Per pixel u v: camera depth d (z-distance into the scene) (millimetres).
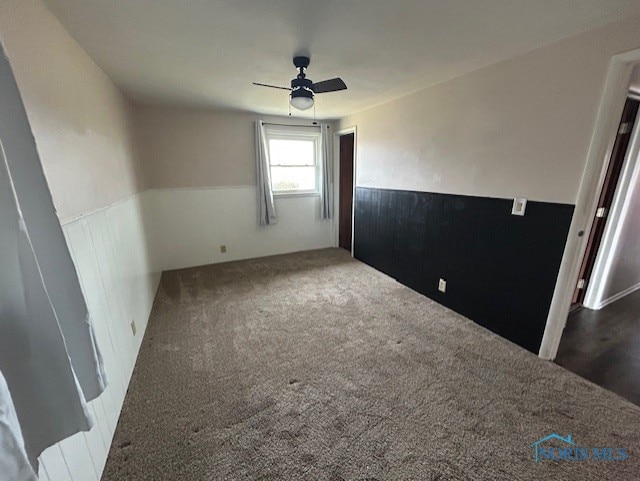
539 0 1348
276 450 1359
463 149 2475
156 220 3824
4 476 528
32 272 658
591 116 1648
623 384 1786
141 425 1501
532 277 2055
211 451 1356
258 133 4113
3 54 654
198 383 1813
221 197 4164
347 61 2119
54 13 1365
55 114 1257
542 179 1927
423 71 2330
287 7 1411
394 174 3389
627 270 2926
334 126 4613
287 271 3936
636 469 1259
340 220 5094
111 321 1640
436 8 1425
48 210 748
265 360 2043
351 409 1596
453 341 2258
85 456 1127
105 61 1974
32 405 696
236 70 2279
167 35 1678
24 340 663
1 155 598
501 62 2082
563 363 1987
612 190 2516
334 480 1223
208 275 3803
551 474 1241
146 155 3633
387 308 2828
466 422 1505
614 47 1522
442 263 2844
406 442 1395
